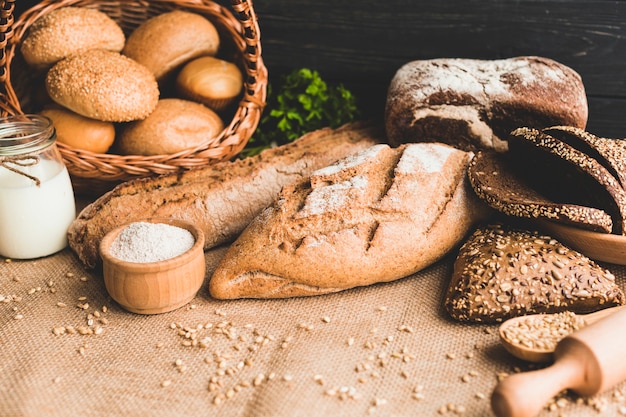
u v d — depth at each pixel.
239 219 1.61
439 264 1.53
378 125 1.99
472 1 1.94
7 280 1.48
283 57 2.14
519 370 1.19
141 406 1.14
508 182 1.53
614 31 1.89
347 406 1.12
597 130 2.04
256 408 1.12
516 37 1.96
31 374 1.20
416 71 1.85
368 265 1.39
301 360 1.23
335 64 2.12
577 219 1.37
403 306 1.38
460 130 1.80
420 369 1.21
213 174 1.67
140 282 1.31
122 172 1.67
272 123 2.08
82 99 1.64
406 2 1.98
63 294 1.44
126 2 1.99
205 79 1.84
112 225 1.51
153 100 1.73
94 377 1.20
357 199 1.43
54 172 1.53
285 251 1.38
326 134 1.93
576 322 1.22
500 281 1.33
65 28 1.73
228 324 1.34
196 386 1.18
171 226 1.42
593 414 1.09
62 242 1.57
